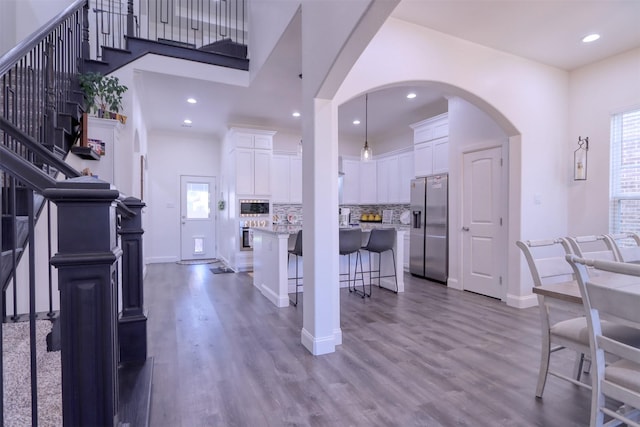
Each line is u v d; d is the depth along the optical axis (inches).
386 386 85.0
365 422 70.6
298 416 72.7
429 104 216.5
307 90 108.5
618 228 147.2
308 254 108.8
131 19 174.2
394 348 108.0
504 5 111.7
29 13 171.0
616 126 148.0
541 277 77.3
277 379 88.5
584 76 157.8
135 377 83.0
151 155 285.6
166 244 291.1
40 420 51.8
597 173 153.1
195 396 80.4
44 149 73.0
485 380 87.8
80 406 36.4
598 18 118.9
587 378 88.4
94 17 201.0
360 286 196.9
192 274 233.0
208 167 305.7
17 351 59.4
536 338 116.0
